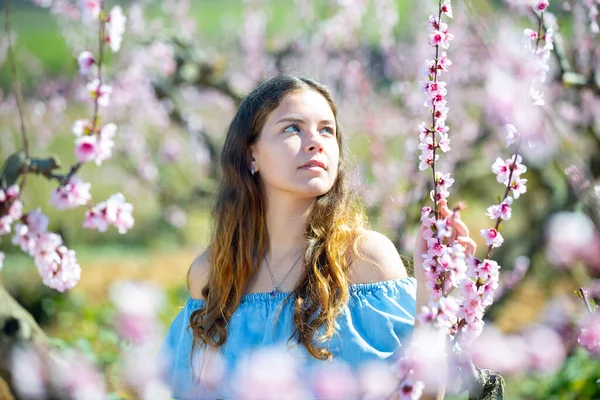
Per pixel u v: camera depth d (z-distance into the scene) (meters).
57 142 11.27
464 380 2.25
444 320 1.98
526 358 2.97
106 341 5.50
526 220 6.30
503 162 2.10
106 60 7.36
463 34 6.30
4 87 11.09
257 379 2.18
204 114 9.28
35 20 20.08
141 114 8.38
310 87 2.66
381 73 7.55
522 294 6.53
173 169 9.23
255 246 2.69
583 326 2.52
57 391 2.25
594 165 4.37
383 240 2.63
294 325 2.49
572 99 4.75
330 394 2.29
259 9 8.46
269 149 2.59
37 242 2.13
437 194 2.18
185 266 9.97
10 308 2.25
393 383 2.27
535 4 2.12
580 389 4.60
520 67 2.05
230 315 2.63
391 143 7.85
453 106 7.00
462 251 2.02
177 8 8.48
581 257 2.66
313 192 2.54
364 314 2.49
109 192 11.52
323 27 7.33
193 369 2.68
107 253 10.71
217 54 7.51
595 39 4.42
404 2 9.01
